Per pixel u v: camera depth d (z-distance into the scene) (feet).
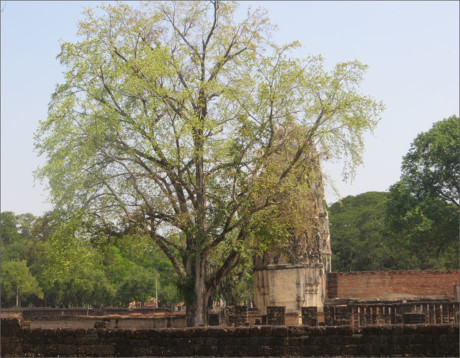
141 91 105.81
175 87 112.27
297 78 105.81
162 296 275.80
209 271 116.78
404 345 56.39
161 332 63.21
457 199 199.21
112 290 261.85
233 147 106.63
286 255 123.65
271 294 124.88
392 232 205.16
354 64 107.45
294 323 116.26
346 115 106.22
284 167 109.81
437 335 55.62
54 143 103.40
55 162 101.96
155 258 281.33
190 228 106.11
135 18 114.52
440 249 205.77
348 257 281.74
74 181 102.94
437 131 200.34
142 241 111.24
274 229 103.50
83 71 106.11
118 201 105.70
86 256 104.94
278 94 105.40
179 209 108.17
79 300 280.92
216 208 105.70
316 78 107.04
